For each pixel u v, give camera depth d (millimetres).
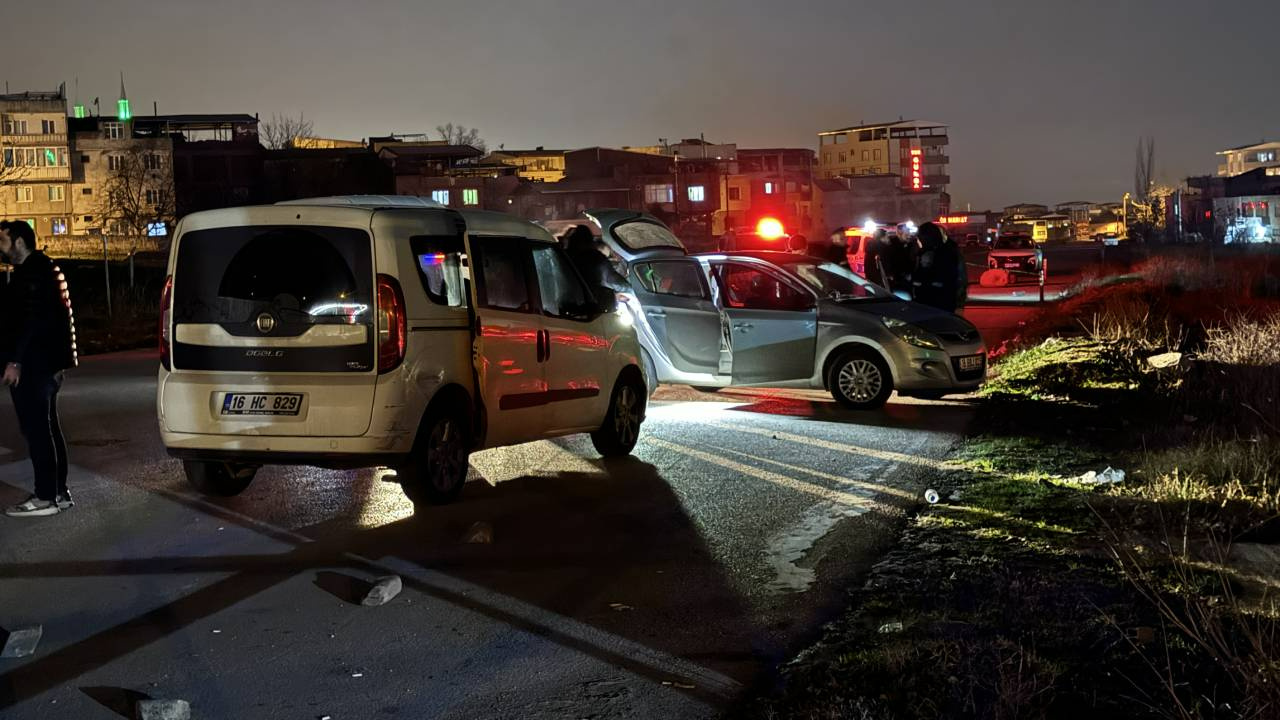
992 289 41469
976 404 13242
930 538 7125
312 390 7684
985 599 5766
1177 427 10250
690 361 13328
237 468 8594
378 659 5215
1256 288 27016
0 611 5887
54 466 7957
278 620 5754
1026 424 11516
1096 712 4379
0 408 12938
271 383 7762
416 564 6773
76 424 12016
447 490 8195
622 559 6879
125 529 7578
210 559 6859
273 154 90188
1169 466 8625
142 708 4398
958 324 13305
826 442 10859
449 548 7121
